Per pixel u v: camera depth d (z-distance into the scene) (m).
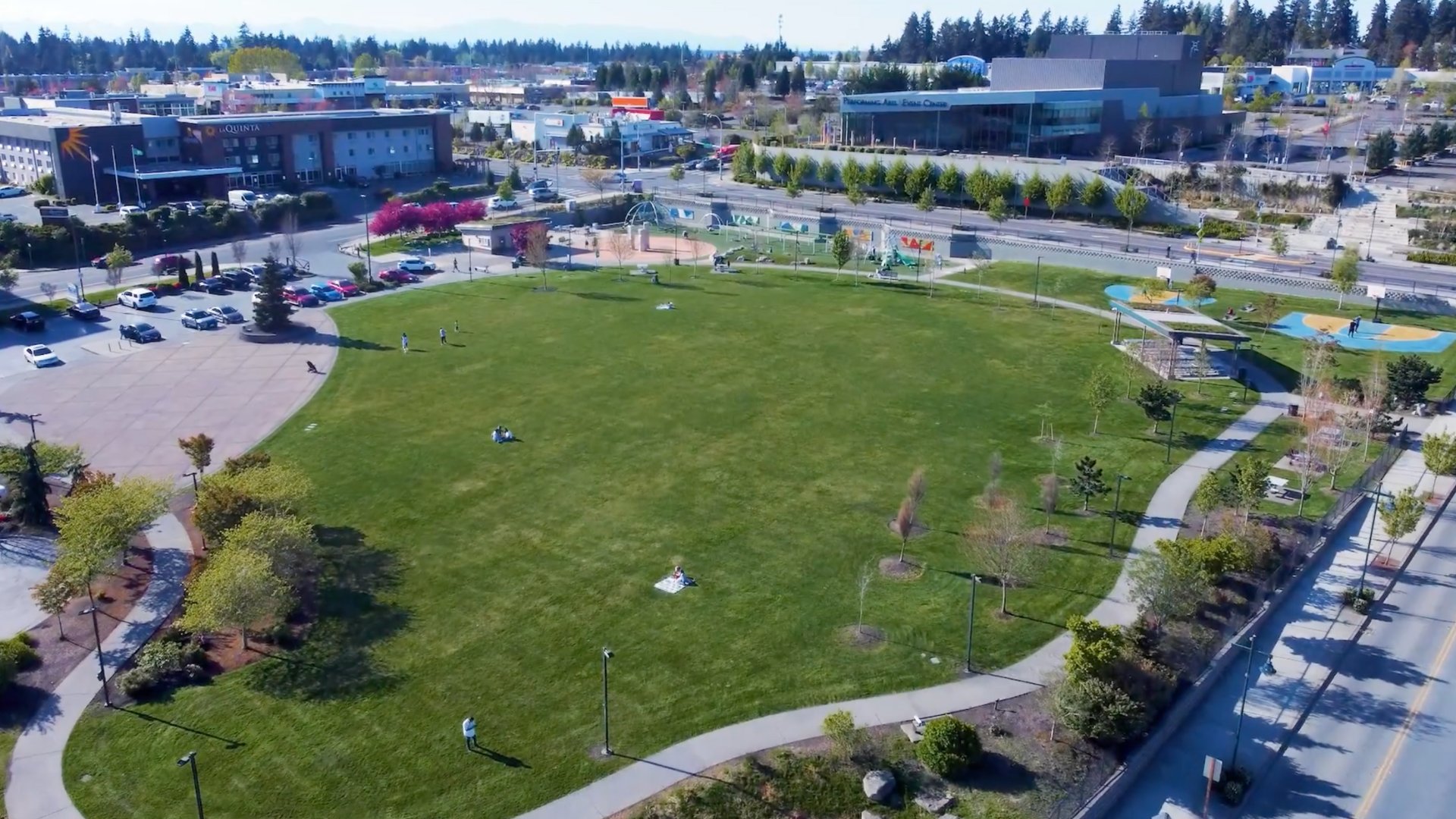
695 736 40.66
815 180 178.38
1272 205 146.00
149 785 38.09
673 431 71.31
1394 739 42.38
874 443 69.56
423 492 62.00
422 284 115.50
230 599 43.91
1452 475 65.88
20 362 86.56
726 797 37.59
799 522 58.28
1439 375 76.38
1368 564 56.00
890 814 37.09
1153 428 72.25
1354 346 89.69
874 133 187.25
